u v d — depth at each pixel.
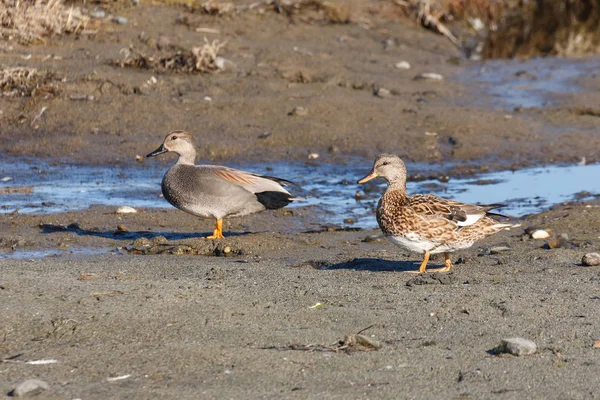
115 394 7.18
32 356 8.00
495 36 32.44
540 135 21.20
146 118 20.36
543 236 13.84
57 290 9.65
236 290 10.04
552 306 9.53
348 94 22.97
